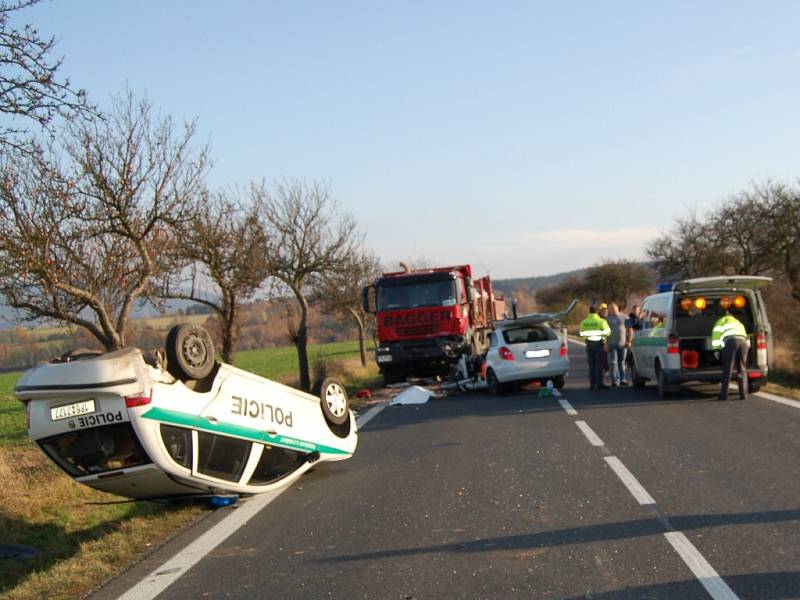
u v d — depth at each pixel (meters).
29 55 8.62
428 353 23.72
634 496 8.09
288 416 9.15
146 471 7.39
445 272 23.98
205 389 7.95
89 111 9.20
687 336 17.30
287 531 7.51
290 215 23.52
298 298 24.30
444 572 5.99
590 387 20.05
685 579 5.49
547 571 5.86
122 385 6.96
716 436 11.53
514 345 19.34
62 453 7.42
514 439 12.40
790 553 5.95
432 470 10.23
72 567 6.67
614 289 83.12
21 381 7.21
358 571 6.15
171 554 6.93
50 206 10.99
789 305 31.45
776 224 38.31
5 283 10.84
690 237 46.88
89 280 11.67
